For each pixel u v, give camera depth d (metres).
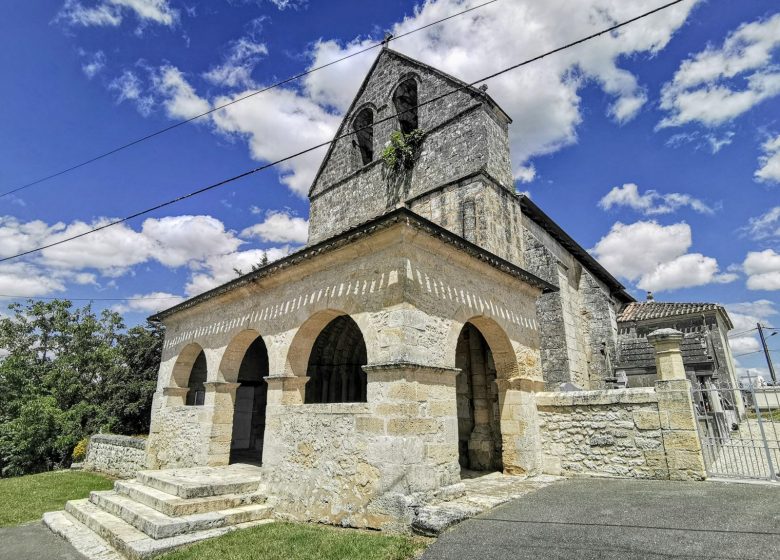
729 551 4.50
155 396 13.93
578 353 15.12
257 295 10.65
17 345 25.20
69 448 20.70
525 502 6.97
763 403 22.19
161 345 22.02
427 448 6.95
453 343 8.07
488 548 5.12
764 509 5.76
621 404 8.82
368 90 17.17
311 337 9.40
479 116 13.23
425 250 8.02
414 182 14.44
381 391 7.13
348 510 7.04
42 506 9.96
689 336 15.49
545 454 9.68
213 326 12.05
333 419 7.76
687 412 8.06
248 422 15.97
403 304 7.22
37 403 20.33
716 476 7.84
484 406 10.95
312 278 9.15
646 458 8.34
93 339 25.14
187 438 11.72
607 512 6.09
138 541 6.32
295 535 6.36
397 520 6.29
